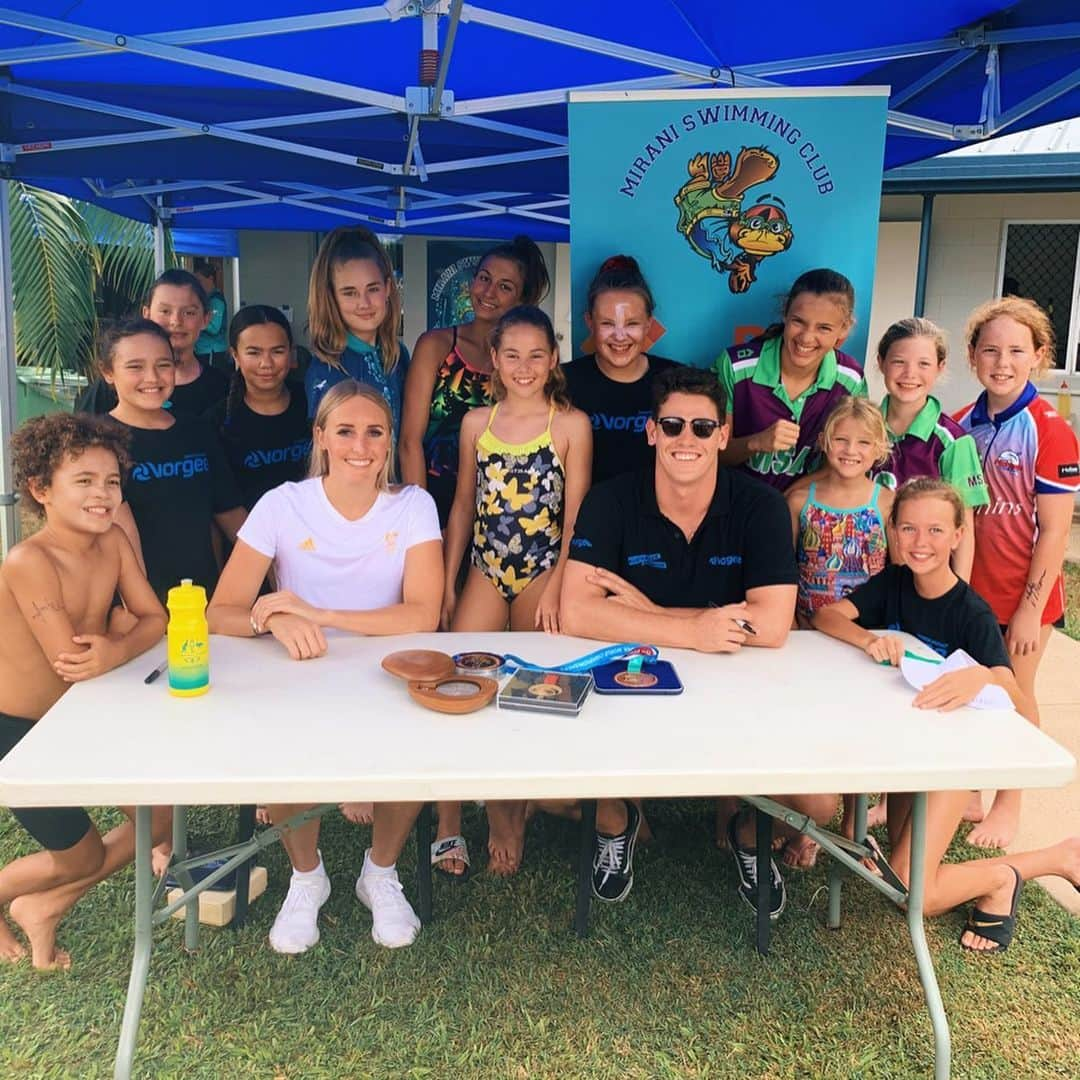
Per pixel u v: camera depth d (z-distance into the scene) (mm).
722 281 3113
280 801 1707
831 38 3293
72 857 2344
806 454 2977
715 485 2537
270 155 4762
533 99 3396
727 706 2072
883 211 8562
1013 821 3111
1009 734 1948
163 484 3049
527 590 2891
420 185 5602
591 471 2936
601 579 2523
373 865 2625
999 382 3029
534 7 2990
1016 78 3742
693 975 2467
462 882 2867
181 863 2123
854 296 2912
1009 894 2562
